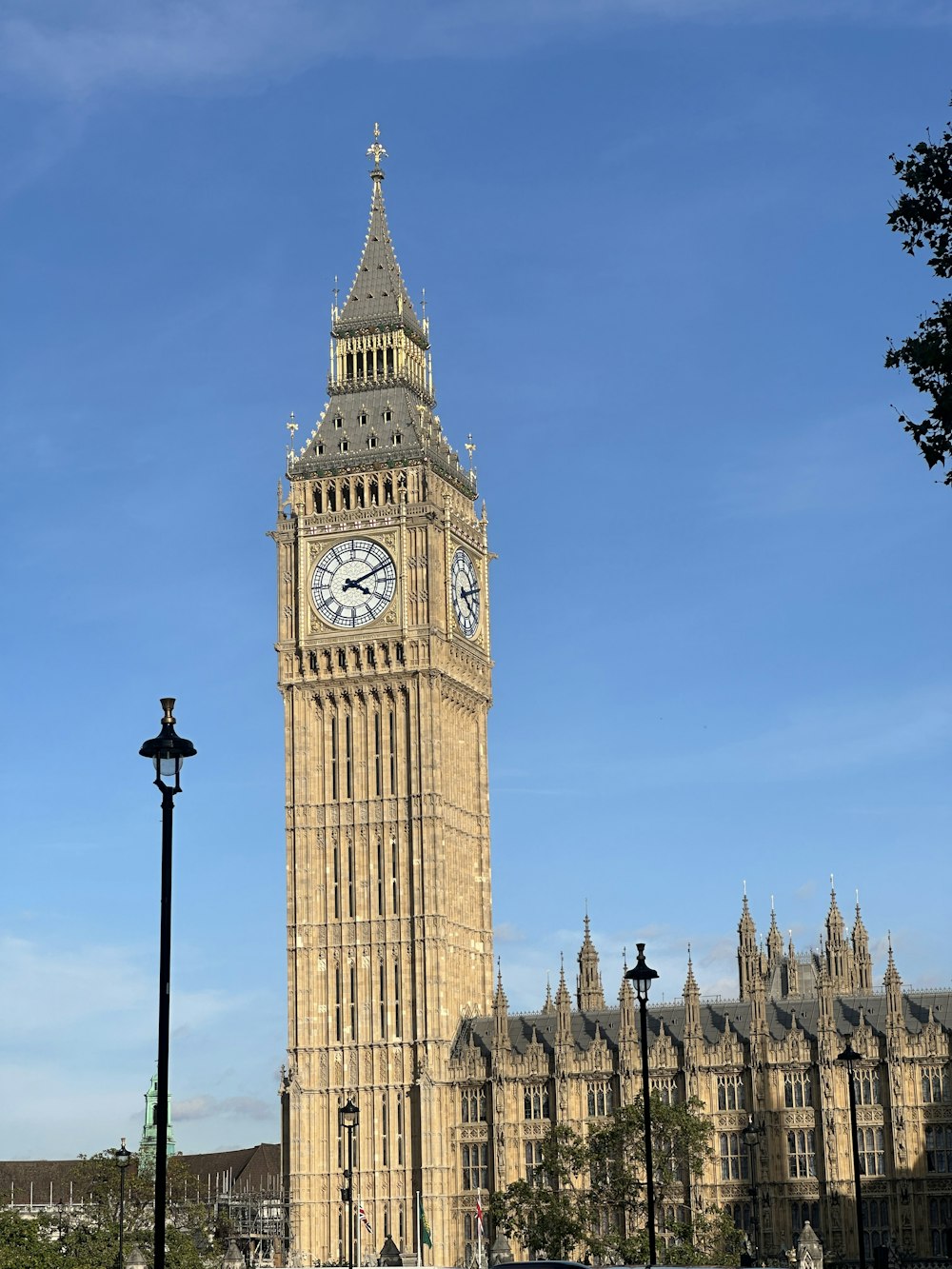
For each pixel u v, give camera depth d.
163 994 63.62
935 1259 166.00
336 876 184.50
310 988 183.00
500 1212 155.50
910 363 57.66
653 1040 176.75
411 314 198.75
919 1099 168.88
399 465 188.88
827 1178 169.00
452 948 184.25
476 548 196.88
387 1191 177.50
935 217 57.75
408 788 183.75
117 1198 180.00
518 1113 178.00
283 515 192.25
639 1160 154.50
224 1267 158.25
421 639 184.88
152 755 65.06
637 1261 142.75
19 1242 158.12
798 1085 172.12
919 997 175.00
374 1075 179.88
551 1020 184.38
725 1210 169.62
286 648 188.62
